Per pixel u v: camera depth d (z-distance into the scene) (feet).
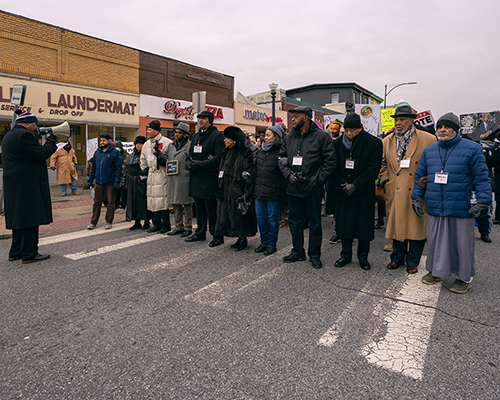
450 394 6.75
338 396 6.70
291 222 15.17
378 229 22.38
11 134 14.78
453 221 11.68
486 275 13.52
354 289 12.07
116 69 50.60
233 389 6.91
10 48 39.99
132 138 53.62
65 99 44.91
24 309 10.66
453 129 11.59
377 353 8.15
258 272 13.91
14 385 7.13
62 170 37.19
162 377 7.32
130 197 21.54
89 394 6.82
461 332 9.11
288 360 7.88
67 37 44.70
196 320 9.82
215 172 18.12
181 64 59.67
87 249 17.62
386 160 14.61
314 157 13.99
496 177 23.62
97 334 9.12
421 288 12.16
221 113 68.28
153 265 14.89
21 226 14.78
